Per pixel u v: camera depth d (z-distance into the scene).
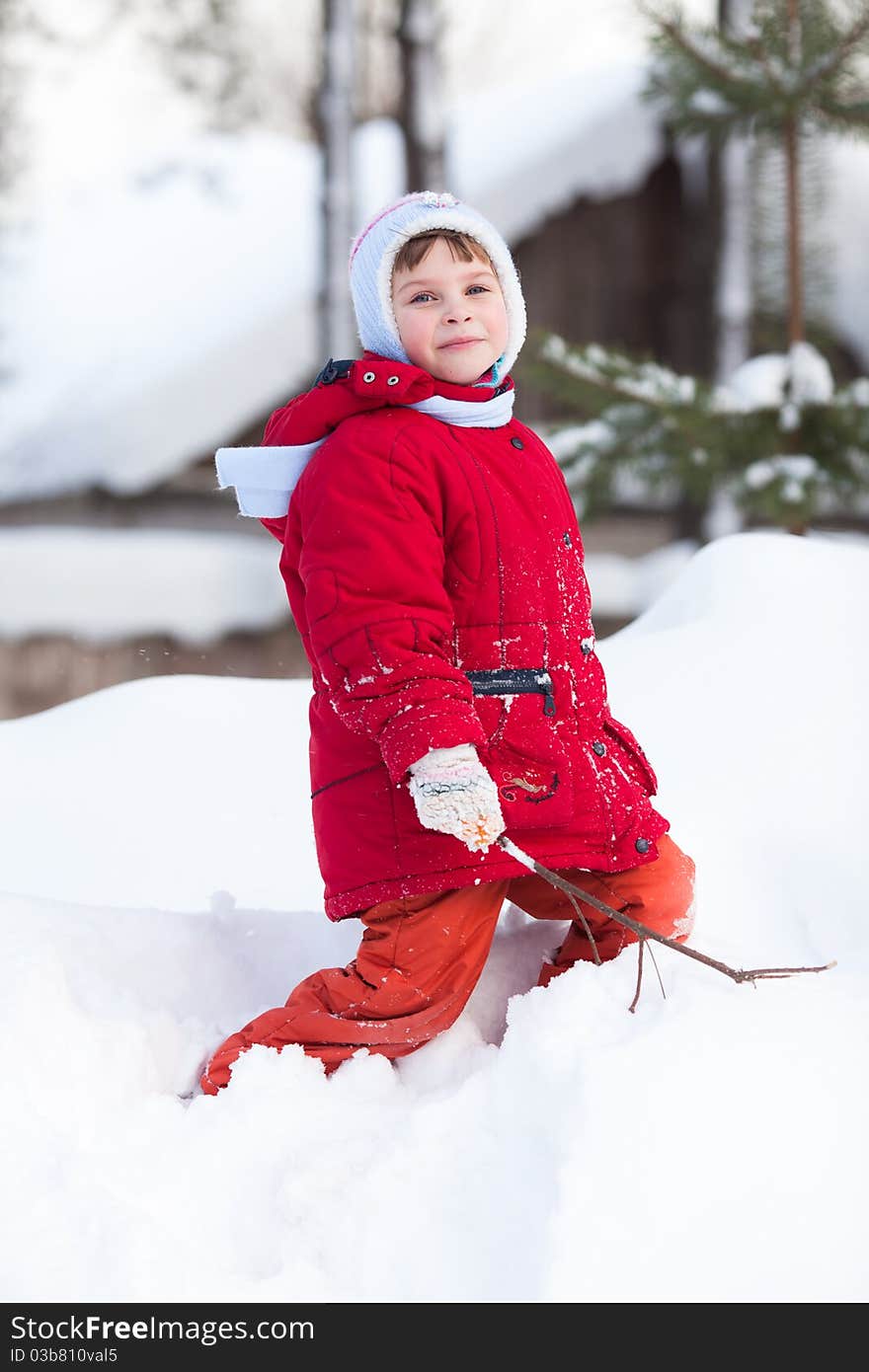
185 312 12.84
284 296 12.18
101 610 11.11
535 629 2.00
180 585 11.20
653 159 12.73
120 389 12.24
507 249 2.17
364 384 2.02
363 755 1.97
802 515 6.01
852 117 5.86
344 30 11.44
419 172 11.84
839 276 11.91
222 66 13.54
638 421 6.07
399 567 1.89
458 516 1.98
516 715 1.97
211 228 13.85
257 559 11.53
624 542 12.75
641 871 2.06
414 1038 1.93
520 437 2.15
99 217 14.48
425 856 1.93
